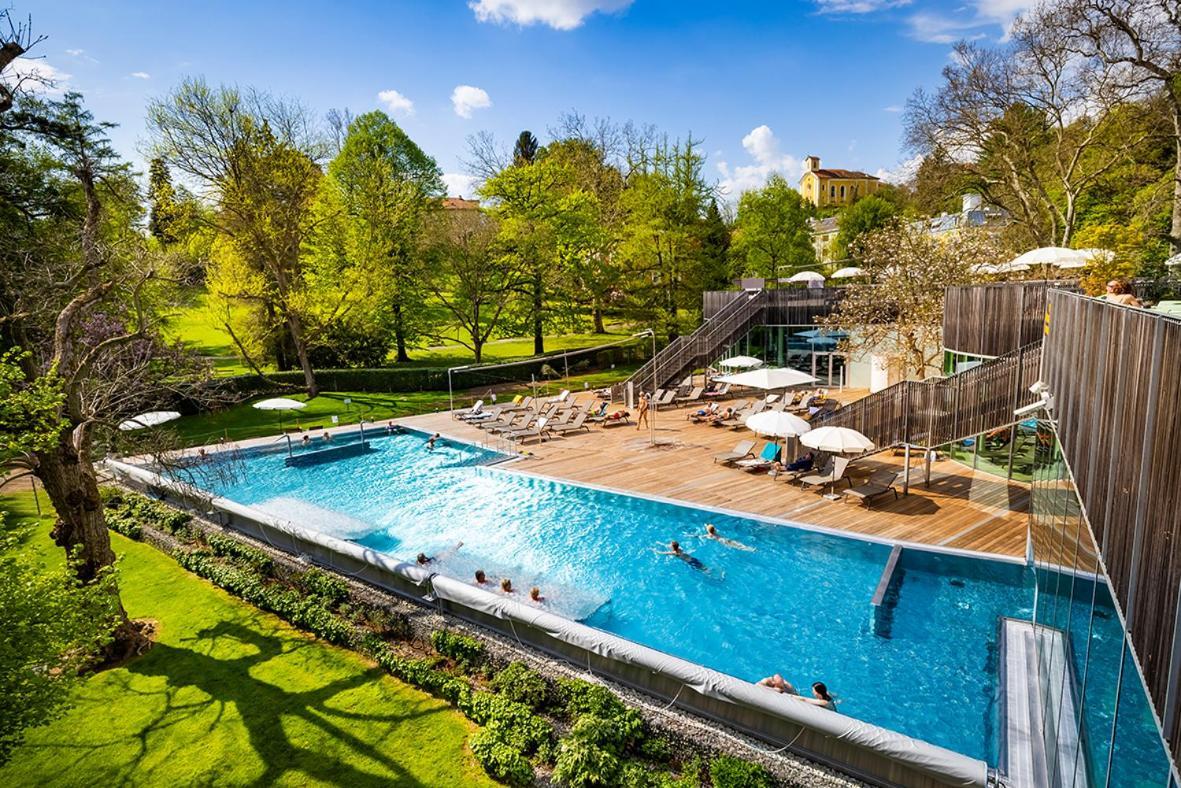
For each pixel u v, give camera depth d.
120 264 12.99
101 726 8.94
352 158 37.53
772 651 10.26
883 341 24.47
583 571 13.16
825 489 16.30
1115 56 23.28
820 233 69.38
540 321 38.34
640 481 17.75
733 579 12.54
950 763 6.64
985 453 17.05
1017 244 29.48
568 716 8.60
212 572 13.40
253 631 11.45
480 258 34.84
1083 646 5.34
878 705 8.90
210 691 9.66
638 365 40.62
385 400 31.06
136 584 13.45
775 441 20.44
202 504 16.11
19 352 8.16
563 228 37.09
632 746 8.04
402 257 36.81
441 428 25.86
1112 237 19.09
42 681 6.89
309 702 9.34
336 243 33.44
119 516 16.95
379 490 19.16
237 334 30.69
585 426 24.73
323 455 23.20
